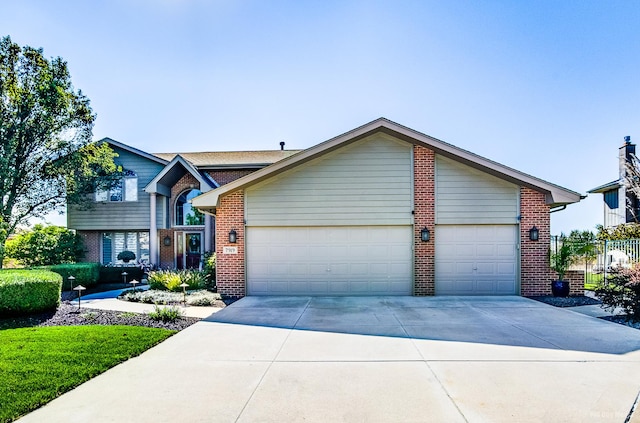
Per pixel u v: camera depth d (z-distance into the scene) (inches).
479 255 468.8
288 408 164.4
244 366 216.8
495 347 251.0
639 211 821.9
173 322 327.6
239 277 477.1
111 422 152.1
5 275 370.3
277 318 343.6
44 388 181.0
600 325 312.2
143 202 732.7
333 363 221.1
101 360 220.2
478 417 155.7
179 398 174.4
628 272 340.8
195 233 735.7
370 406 165.9
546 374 202.2
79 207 724.7
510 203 468.1
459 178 470.6
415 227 468.8
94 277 614.5
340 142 460.4
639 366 214.2
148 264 697.6
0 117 658.2
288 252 478.9
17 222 693.3
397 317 345.4
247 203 479.8
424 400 171.6
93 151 697.0
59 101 680.4
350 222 472.4
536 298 444.8
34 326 315.0
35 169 699.4
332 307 396.2
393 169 472.7
